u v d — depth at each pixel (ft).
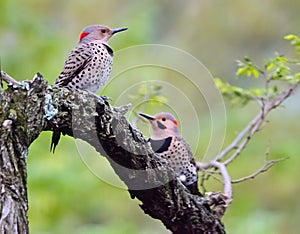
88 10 60.18
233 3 60.23
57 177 43.19
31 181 42.75
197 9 61.21
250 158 48.83
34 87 16.67
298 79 26.37
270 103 28.30
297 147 49.98
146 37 49.08
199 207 20.70
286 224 48.08
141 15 51.31
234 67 57.93
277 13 59.26
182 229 20.83
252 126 27.58
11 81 16.71
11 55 48.60
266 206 49.42
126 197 47.52
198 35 59.82
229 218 45.44
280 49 58.23
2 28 49.98
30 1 57.62
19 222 15.19
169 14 61.82
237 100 30.01
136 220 48.83
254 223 43.86
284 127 51.13
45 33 50.57
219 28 59.77
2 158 15.39
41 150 44.29
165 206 20.03
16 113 16.05
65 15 59.57
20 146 15.89
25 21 50.29
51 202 43.04
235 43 59.06
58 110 17.26
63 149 44.93
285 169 48.98
